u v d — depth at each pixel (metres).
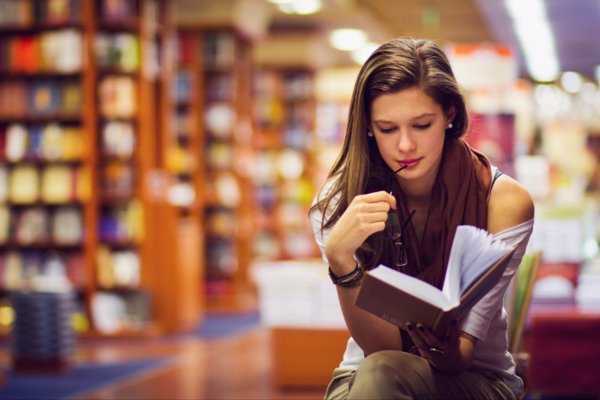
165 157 12.23
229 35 15.81
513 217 2.55
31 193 11.61
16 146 11.58
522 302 3.61
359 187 2.55
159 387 7.71
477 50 8.98
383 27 19.97
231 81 15.86
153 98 12.28
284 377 7.57
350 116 2.55
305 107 20.23
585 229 7.52
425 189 2.59
